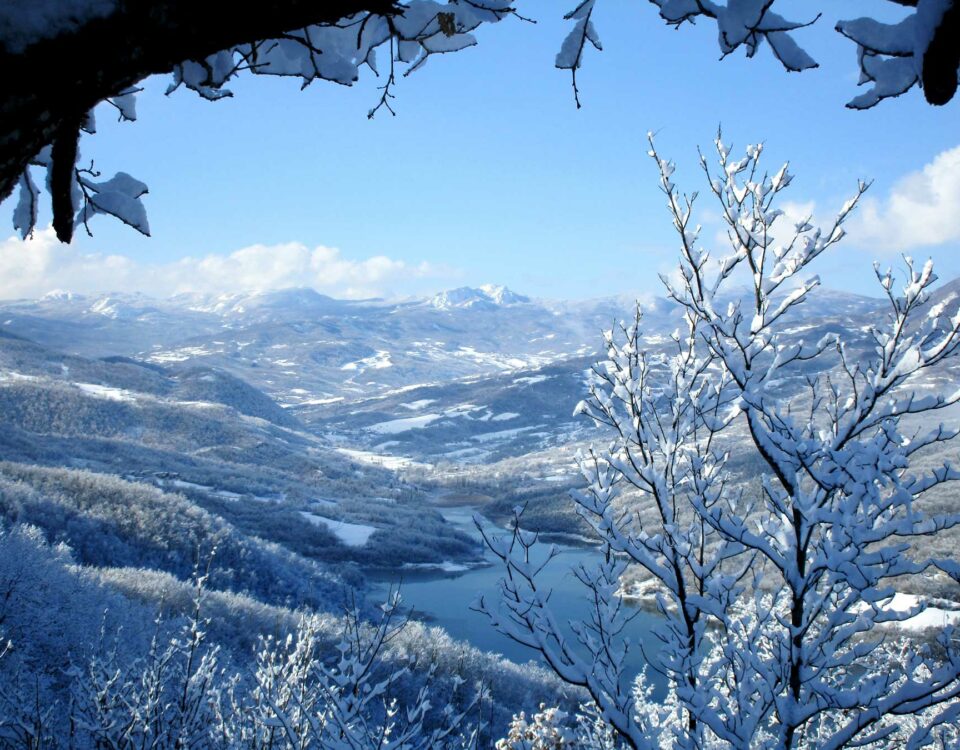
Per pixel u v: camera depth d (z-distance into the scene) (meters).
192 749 7.57
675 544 5.96
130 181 1.71
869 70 1.45
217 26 1.23
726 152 6.05
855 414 5.53
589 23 1.74
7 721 7.11
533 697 31.02
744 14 1.42
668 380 6.39
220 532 63.50
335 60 1.67
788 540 5.54
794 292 5.90
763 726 6.29
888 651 6.22
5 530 24.97
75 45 1.13
